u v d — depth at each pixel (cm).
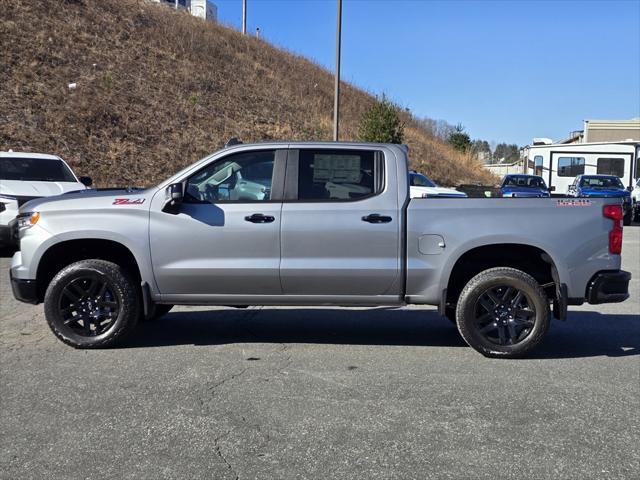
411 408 443
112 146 2167
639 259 1255
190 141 2405
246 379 502
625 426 416
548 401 461
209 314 745
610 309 805
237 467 353
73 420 416
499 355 566
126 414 427
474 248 564
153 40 3017
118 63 2667
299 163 573
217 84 3016
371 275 559
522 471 351
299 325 694
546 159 2616
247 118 2847
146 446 378
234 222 560
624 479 344
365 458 365
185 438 390
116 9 3083
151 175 2138
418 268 559
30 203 594
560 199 566
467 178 3738
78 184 1216
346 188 569
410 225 558
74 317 579
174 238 562
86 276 570
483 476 345
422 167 3512
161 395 463
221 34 3619
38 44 2448
